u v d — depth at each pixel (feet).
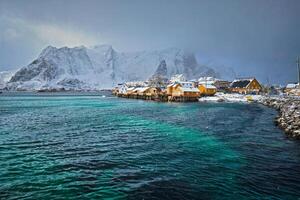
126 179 52.21
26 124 130.11
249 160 65.41
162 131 109.09
